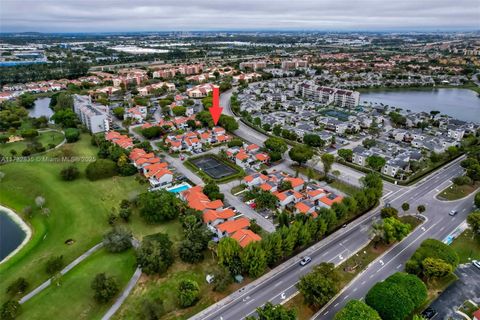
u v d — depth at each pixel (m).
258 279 102.69
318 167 184.50
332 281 92.12
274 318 79.12
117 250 114.25
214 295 96.50
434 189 158.12
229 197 150.75
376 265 108.75
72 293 97.94
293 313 81.56
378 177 151.25
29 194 155.12
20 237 129.38
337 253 114.44
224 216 126.38
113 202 147.25
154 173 164.25
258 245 102.69
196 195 141.38
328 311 91.19
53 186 160.00
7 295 98.19
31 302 94.94
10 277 105.56
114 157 180.75
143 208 132.25
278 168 183.00
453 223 131.38
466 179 154.88
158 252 104.50
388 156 184.12
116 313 91.06
